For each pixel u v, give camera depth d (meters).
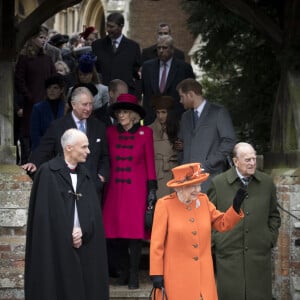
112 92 14.25
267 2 14.60
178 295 10.23
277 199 13.10
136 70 16.70
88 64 14.32
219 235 11.50
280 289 12.99
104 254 10.90
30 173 12.66
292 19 13.56
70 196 10.75
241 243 11.47
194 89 13.09
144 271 14.58
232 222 10.32
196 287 10.24
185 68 15.62
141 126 13.28
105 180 12.70
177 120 13.95
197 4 19.80
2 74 13.30
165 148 13.82
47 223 10.58
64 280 10.52
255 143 19.56
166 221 10.34
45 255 10.51
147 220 12.73
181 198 10.35
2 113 13.20
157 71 15.59
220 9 18.88
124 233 12.91
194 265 10.28
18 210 12.71
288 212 12.52
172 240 10.32
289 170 13.20
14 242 12.70
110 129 13.26
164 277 10.32
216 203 11.59
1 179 12.72
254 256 11.45
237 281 11.38
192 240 10.30
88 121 12.76
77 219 10.76
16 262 12.70
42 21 14.15
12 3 13.41
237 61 20.03
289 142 13.65
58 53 19.11
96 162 12.63
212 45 20.19
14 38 13.48
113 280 13.87
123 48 16.45
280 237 13.00
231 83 21.12
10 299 12.72
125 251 13.41
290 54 13.60
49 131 12.66
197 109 13.15
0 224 12.71
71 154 10.84
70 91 13.75
